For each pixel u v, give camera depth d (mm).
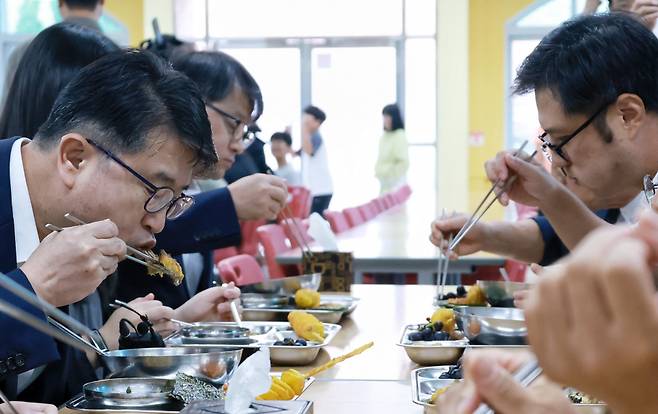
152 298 2217
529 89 2125
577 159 2090
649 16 3119
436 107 12734
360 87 12766
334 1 12672
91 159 1650
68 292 1482
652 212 391
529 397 513
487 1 12984
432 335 2084
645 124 2033
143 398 1560
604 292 375
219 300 2391
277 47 12758
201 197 2703
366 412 1571
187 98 1672
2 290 1438
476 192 11109
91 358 1942
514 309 2111
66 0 4078
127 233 1700
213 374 1639
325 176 9875
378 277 5203
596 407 1244
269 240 4441
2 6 12414
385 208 8984
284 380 1646
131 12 12695
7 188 1669
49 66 2162
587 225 2432
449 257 2727
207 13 12727
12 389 1614
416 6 12664
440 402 547
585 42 2029
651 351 370
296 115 12781
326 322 2574
